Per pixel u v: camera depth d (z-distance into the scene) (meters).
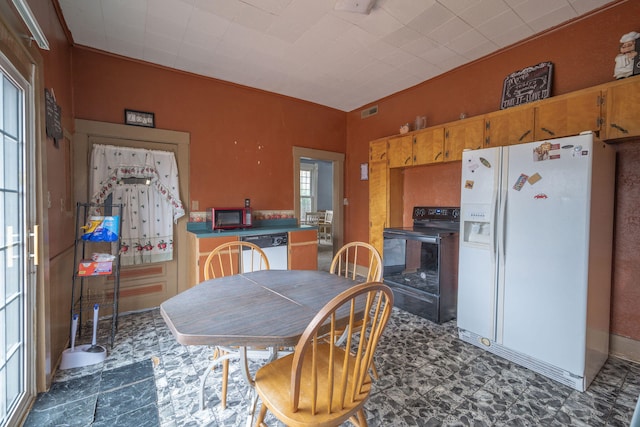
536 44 2.60
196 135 3.39
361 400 1.14
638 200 2.16
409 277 3.18
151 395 1.78
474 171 2.40
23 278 1.64
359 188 4.59
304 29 2.49
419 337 2.59
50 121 1.95
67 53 2.54
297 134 4.21
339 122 4.69
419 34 2.56
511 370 2.08
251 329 1.11
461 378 1.98
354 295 1.00
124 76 2.96
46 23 1.94
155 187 3.11
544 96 2.49
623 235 2.22
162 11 2.26
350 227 4.77
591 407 1.70
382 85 3.70
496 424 1.56
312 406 1.03
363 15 2.30
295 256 3.58
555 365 1.95
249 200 3.73
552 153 1.96
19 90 1.59
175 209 3.20
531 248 2.06
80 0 2.12
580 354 1.84
